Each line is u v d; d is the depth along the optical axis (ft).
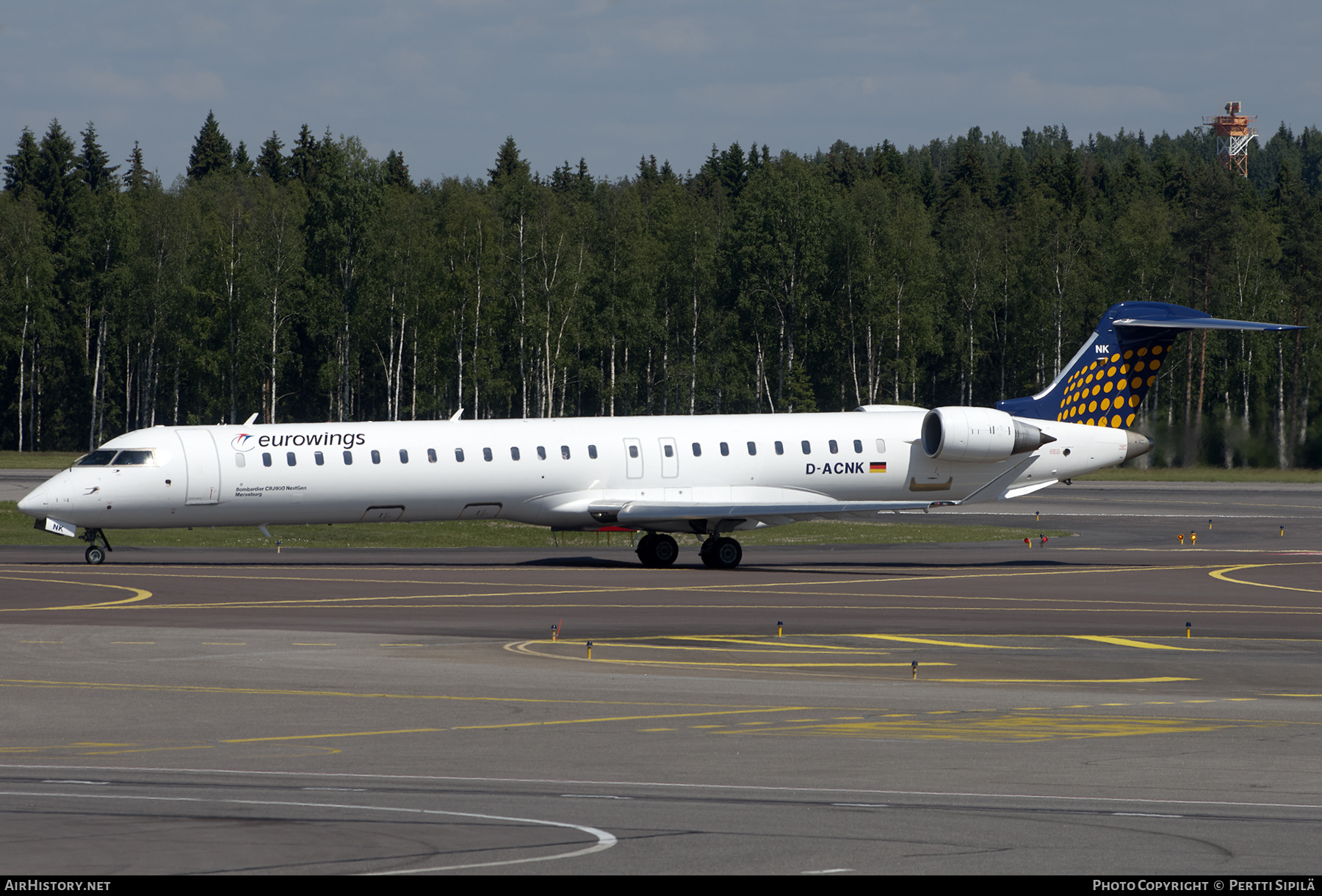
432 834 122.01
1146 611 330.34
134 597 332.39
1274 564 455.63
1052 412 483.10
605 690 209.77
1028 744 170.09
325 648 250.78
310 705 193.57
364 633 272.92
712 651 255.09
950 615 316.81
